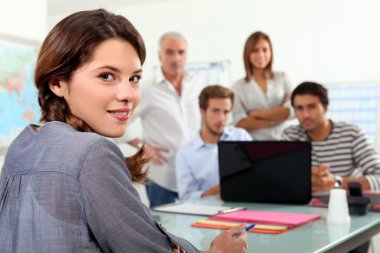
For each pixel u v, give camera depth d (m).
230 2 4.23
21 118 2.87
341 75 3.92
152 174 4.07
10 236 0.88
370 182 2.70
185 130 4.15
